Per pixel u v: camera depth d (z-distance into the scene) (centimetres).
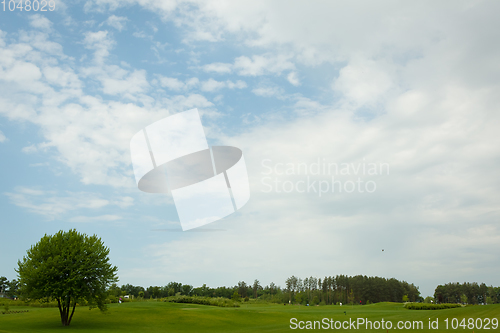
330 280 19362
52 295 4041
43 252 4241
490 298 18375
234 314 5447
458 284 18550
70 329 3788
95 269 4347
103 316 4850
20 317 4616
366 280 18488
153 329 4091
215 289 17275
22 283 4147
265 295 18662
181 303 7838
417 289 19562
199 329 4222
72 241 4400
